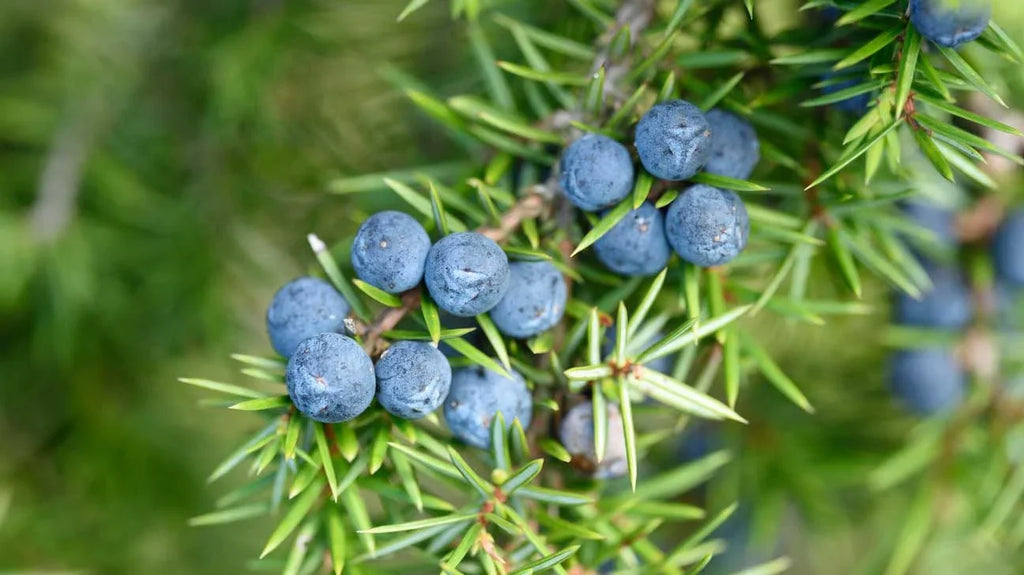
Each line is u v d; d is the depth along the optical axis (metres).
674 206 0.17
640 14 0.19
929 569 0.26
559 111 0.19
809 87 0.18
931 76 0.17
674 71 0.19
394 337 0.17
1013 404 0.23
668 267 0.18
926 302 0.23
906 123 0.18
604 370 0.17
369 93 0.26
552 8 0.22
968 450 0.23
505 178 0.19
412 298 0.17
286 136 0.26
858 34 0.18
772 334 0.24
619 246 0.17
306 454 0.17
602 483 0.18
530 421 0.18
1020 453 0.22
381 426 0.17
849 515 0.26
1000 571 0.26
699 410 0.17
